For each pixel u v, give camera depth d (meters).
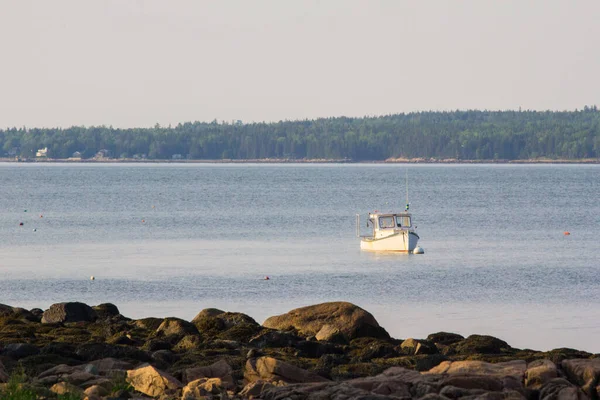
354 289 188.88
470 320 153.75
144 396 68.25
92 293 182.12
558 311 162.50
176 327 105.31
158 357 85.31
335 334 102.12
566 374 67.94
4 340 95.62
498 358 87.25
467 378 63.53
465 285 194.00
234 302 172.12
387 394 62.00
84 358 82.94
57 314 116.06
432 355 84.81
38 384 68.06
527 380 66.06
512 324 150.38
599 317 156.50
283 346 96.00
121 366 77.69
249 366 74.56
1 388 65.06
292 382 73.50
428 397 59.44
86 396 63.59
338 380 75.69
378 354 92.25
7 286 191.12
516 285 193.75
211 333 105.38
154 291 184.25
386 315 158.25
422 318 155.62
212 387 67.88
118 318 117.62
